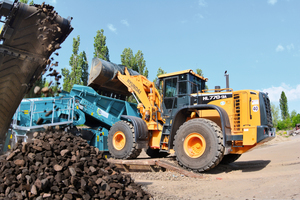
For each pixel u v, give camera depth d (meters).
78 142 4.52
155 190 5.09
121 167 7.55
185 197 4.55
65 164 3.79
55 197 3.37
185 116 8.00
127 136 8.59
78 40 22.55
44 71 4.78
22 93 4.91
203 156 6.68
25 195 3.32
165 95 8.85
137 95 9.52
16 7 3.84
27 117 8.33
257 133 6.74
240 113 7.26
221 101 7.65
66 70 22.06
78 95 9.63
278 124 45.66
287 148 13.57
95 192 3.65
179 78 8.58
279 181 5.04
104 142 9.67
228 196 4.46
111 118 10.16
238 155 8.50
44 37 4.23
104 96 10.11
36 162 3.71
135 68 23.94
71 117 9.28
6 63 4.39
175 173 6.59
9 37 4.10
